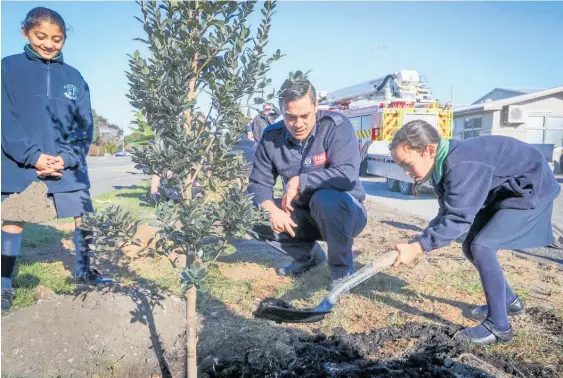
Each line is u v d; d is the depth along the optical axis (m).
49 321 3.01
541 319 3.53
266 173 3.89
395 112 13.95
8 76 3.33
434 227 2.65
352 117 16.83
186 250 2.34
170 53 2.15
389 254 2.60
